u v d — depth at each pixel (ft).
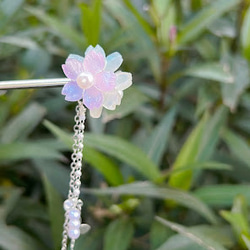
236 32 1.61
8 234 1.26
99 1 1.40
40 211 1.37
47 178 1.34
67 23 1.69
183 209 1.40
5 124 1.47
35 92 1.53
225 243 1.26
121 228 1.29
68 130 1.58
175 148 1.52
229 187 1.34
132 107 1.41
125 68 1.59
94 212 1.37
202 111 1.54
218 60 1.58
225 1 1.52
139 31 1.53
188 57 1.68
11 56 1.62
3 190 1.34
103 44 1.50
